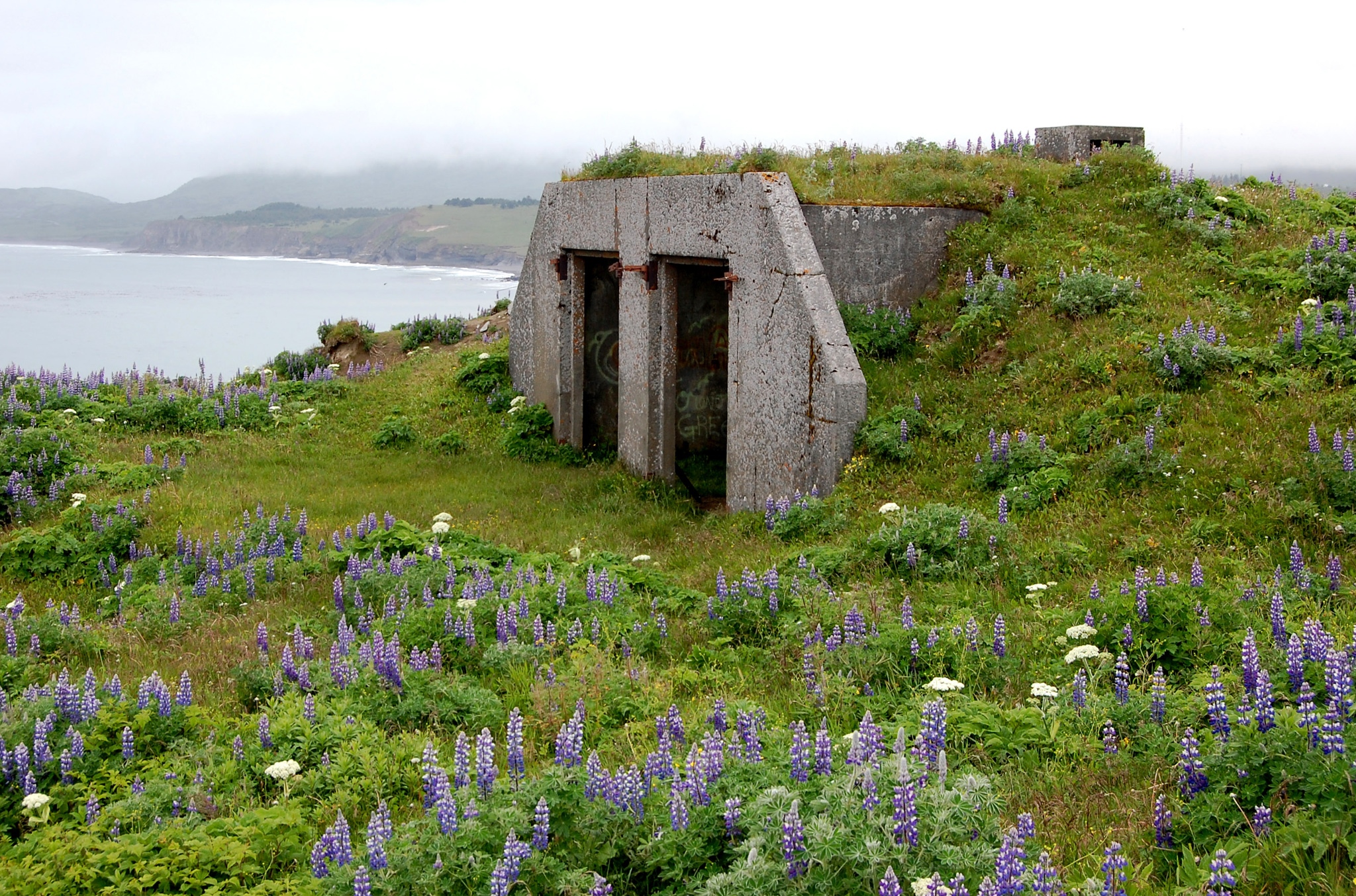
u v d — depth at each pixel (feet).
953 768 18.35
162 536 45.68
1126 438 37.37
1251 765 15.80
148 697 24.26
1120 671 21.53
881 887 12.09
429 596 33.19
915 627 25.50
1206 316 42.78
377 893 15.05
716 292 56.08
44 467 54.34
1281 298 43.50
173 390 77.41
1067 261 48.44
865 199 50.06
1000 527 32.83
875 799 14.11
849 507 39.47
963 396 43.29
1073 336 43.62
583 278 61.26
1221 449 34.78
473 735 23.75
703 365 56.39
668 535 45.52
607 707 24.22
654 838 15.46
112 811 18.83
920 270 50.60
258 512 47.50
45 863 16.87
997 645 24.09
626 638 29.30
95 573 42.78
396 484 56.18
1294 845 13.76
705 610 32.27
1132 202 51.85
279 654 30.86
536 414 64.03
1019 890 12.46
